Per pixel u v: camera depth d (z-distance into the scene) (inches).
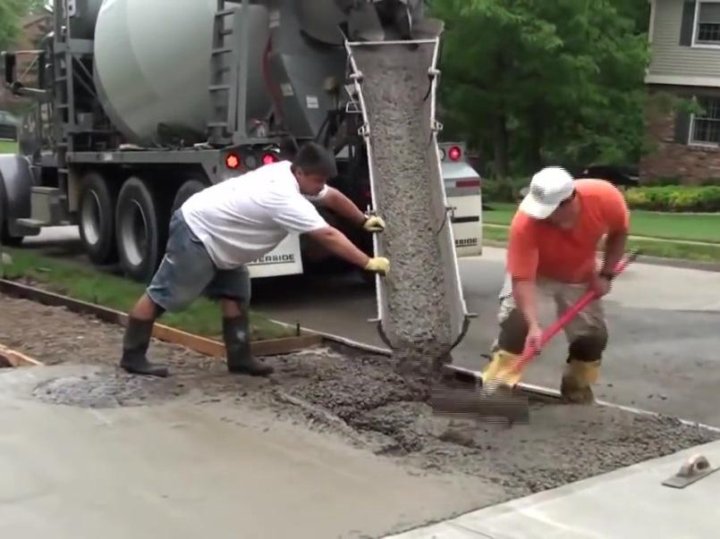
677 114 987.9
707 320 339.6
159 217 376.8
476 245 353.7
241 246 227.3
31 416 205.0
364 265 218.1
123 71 384.8
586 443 191.9
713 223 713.0
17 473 171.9
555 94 869.8
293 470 176.1
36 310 333.7
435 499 162.1
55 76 450.9
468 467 178.5
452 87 908.0
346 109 328.5
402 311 248.4
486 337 306.5
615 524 151.4
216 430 198.5
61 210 456.1
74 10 424.2
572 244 197.2
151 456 182.2
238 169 333.4
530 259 193.0
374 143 296.7
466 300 375.2
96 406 213.2
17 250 503.8
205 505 158.6
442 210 273.0
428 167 292.0
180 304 233.8
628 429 201.0
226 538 145.3
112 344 279.1
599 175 978.7
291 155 342.3
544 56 844.0
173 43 362.3
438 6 837.8
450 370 241.1
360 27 324.8
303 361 259.6
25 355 263.7
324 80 346.0
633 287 415.5
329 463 180.2
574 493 165.5
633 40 909.2
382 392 221.3
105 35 391.9
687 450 190.5
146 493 163.5
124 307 322.3
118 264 432.1
